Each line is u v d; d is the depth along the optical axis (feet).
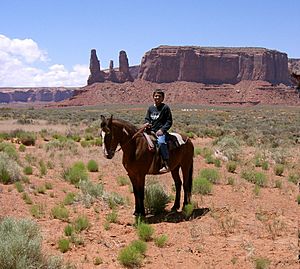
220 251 28.71
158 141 35.99
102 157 74.18
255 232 33.01
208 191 47.85
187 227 34.37
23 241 24.08
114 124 34.24
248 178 57.72
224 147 90.58
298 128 177.78
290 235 32.19
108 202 41.88
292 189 52.49
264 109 555.28
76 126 176.45
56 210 36.37
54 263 24.36
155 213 39.01
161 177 57.11
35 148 85.81
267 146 100.99
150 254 28.25
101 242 30.35
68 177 52.44
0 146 75.41
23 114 306.14
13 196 42.24
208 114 362.53
